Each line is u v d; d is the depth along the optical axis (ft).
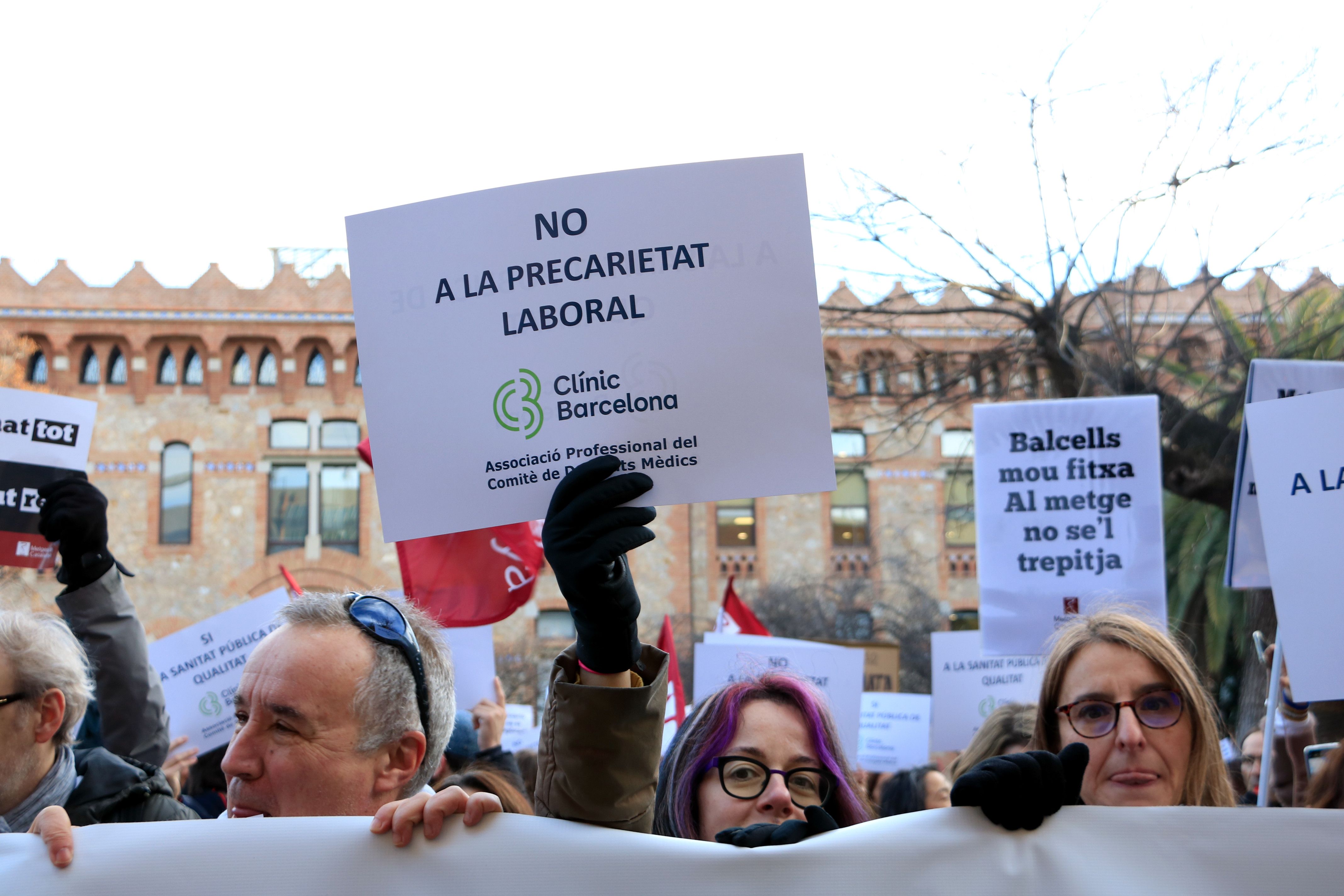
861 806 7.53
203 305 89.04
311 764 6.23
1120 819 5.28
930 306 50.90
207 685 14.98
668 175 6.19
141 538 86.58
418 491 6.21
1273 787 11.56
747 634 21.12
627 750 5.40
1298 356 37.63
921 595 86.99
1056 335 41.57
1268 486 7.90
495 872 5.26
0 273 88.17
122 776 7.89
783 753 7.39
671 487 6.06
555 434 6.14
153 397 88.58
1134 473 14.40
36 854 5.33
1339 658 7.59
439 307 6.28
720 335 6.10
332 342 89.61
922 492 88.28
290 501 88.28
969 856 5.21
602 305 6.17
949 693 19.31
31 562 11.19
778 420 6.04
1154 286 44.50
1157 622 9.81
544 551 5.43
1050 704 8.43
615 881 5.22
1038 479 14.58
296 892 5.28
